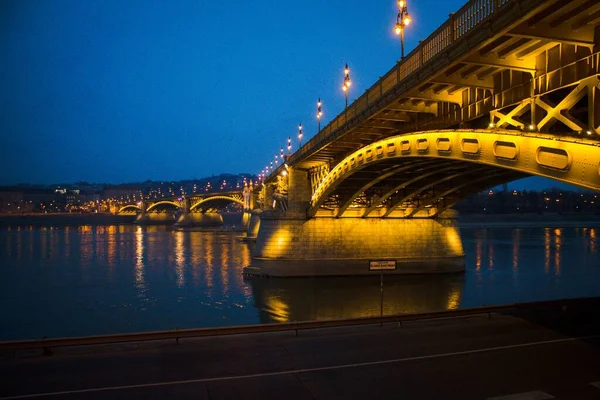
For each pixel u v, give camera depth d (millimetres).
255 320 31203
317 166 49906
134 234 124688
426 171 35531
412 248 49062
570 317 19656
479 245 80312
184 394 11891
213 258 65562
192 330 16500
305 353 15102
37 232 135500
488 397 11719
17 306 35844
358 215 49031
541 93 15594
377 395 11852
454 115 22594
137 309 34656
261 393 11977
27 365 13961
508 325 18391
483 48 15984
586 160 13031
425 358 14586
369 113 27438
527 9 12523
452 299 36656
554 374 13211
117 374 13258
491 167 29750
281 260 47625
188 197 165750
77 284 45156
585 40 13484
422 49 20531
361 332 17516
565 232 115188
